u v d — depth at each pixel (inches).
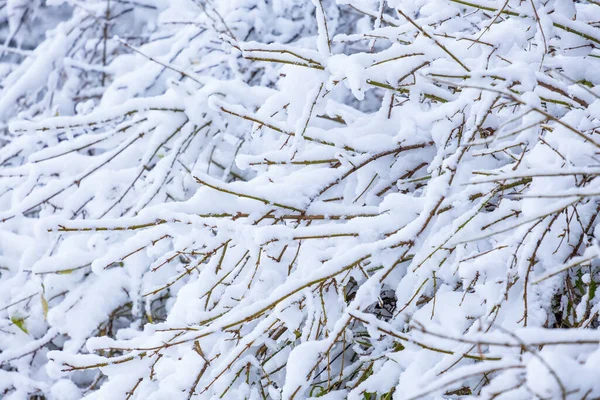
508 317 84.0
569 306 86.4
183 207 87.4
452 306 87.0
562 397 71.3
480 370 73.5
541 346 80.0
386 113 93.6
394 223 85.4
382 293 94.5
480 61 87.9
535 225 82.0
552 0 88.2
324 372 92.4
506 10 87.3
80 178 105.8
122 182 107.5
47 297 110.3
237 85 104.1
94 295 108.9
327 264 83.0
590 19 93.8
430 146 92.6
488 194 82.5
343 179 93.7
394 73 89.0
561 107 89.1
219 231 87.6
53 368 90.8
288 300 87.4
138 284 107.9
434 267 85.7
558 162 83.9
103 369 90.5
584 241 84.2
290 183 89.2
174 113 105.0
